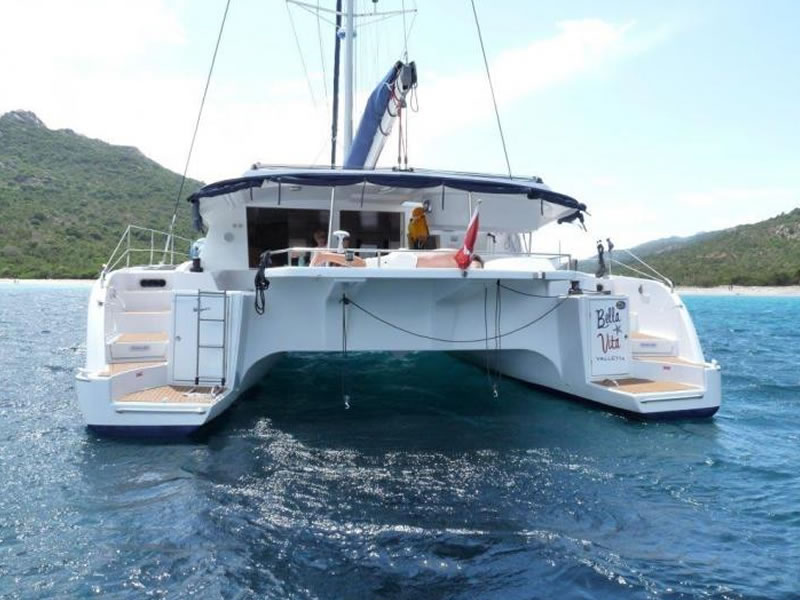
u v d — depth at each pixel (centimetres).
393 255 532
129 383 524
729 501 383
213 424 547
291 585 268
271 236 714
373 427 548
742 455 482
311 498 372
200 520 336
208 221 730
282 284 570
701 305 4509
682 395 580
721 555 307
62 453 462
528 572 285
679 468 448
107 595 259
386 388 739
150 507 356
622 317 622
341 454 464
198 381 543
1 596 258
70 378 875
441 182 623
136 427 496
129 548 303
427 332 594
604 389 595
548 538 321
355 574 279
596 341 611
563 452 482
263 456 457
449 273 514
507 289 613
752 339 1725
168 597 258
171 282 663
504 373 798
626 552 308
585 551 308
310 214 718
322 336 578
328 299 568
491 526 335
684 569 291
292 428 540
